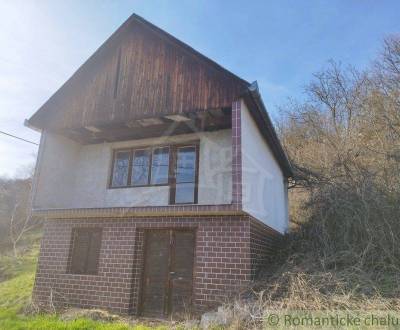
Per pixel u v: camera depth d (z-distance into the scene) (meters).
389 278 5.79
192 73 7.55
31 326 5.64
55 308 7.52
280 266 7.39
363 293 5.25
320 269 6.49
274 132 8.88
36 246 19.44
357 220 7.47
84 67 8.83
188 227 7.15
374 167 11.44
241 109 6.79
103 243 7.84
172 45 8.05
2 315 6.74
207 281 6.58
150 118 7.73
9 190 27.89
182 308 6.87
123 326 5.71
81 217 8.23
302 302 5.13
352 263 6.63
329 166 13.68
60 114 8.89
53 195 9.02
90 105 8.54
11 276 12.62
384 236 6.84
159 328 5.75
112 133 9.25
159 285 7.26
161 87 7.80
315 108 20.84
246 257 6.46
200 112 7.54
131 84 8.21
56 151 9.27
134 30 8.74
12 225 23.12
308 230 8.88
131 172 9.32
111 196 9.23
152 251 7.57
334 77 20.70
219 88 7.11
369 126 16.05
